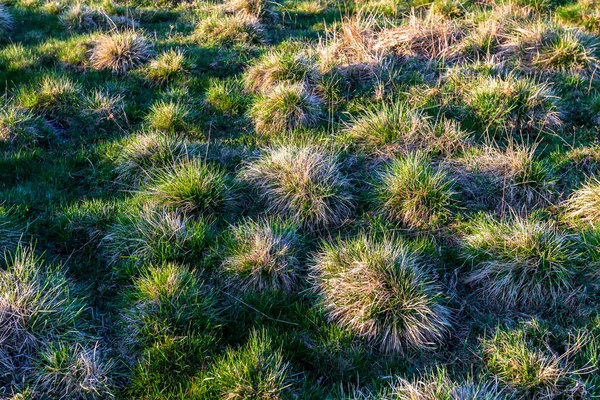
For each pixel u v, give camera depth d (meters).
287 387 3.82
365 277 4.40
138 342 4.14
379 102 7.04
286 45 8.58
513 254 4.69
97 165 6.17
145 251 4.86
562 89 7.25
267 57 7.69
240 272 4.67
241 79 7.88
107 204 5.48
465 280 4.79
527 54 7.78
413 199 5.30
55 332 4.07
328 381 3.99
